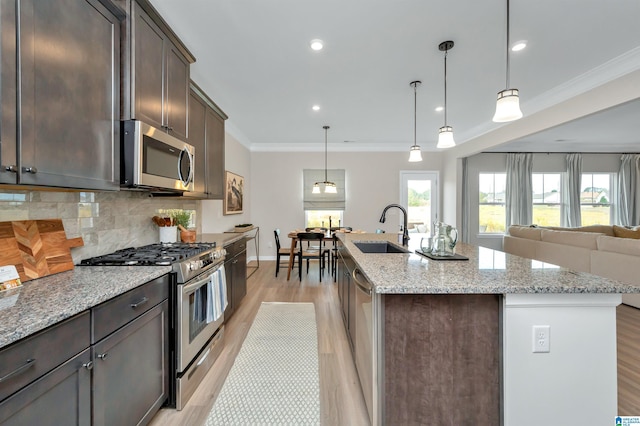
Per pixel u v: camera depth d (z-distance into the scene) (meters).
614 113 4.11
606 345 1.25
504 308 1.28
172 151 1.92
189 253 1.92
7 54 0.99
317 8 1.97
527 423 1.27
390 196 6.30
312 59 2.65
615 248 3.25
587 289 1.21
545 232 4.25
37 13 1.09
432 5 1.94
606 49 2.46
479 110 4.02
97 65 1.40
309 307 3.37
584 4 1.92
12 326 0.82
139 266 1.62
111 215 1.97
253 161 6.23
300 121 4.58
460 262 1.74
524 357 1.27
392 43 2.38
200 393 1.84
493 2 1.92
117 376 1.23
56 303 1.02
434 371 1.32
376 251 2.87
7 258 1.23
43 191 1.46
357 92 3.41
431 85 3.21
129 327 1.31
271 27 2.18
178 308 1.68
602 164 6.47
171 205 2.82
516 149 6.41
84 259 1.72
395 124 4.73
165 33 1.91
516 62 2.69
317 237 4.57
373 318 1.36
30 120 1.07
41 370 0.89
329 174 6.28
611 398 1.26
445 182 6.21
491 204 6.56
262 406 1.71
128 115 1.57
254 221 6.25
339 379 1.98
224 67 2.80
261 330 2.76
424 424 1.33
